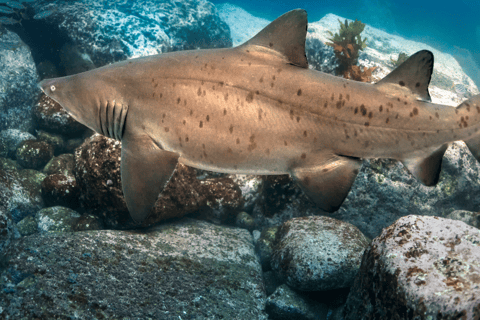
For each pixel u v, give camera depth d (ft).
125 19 35.76
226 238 17.75
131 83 6.58
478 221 19.07
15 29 31.48
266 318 13.58
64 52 33.47
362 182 20.02
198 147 6.31
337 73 25.80
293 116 6.20
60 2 36.19
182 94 6.30
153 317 12.00
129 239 15.37
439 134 6.84
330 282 13.93
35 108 25.36
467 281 9.09
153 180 6.27
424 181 6.87
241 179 21.39
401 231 11.21
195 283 13.98
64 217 18.17
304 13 6.06
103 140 17.61
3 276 12.42
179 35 38.91
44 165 23.82
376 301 10.43
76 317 11.22
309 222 16.89
